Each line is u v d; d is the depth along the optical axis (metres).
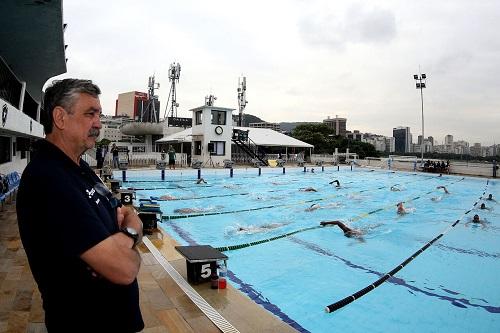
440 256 8.42
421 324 5.24
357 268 7.47
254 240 9.36
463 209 14.76
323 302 5.86
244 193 17.88
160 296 4.52
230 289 4.84
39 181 1.34
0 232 7.40
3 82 11.30
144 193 17.17
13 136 14.29
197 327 3.76
